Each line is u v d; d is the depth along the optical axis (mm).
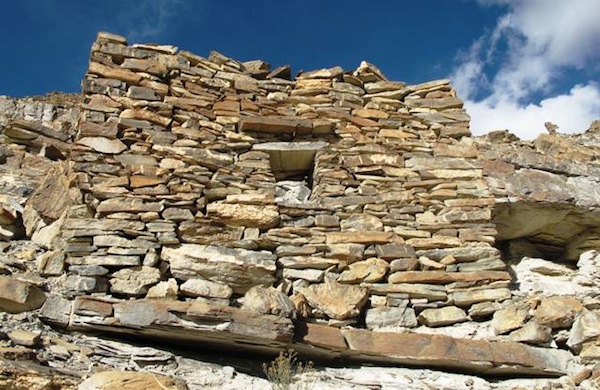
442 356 6141
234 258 6445
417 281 6777
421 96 8547
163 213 6555
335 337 6047
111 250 6191
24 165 8414
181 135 7250
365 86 8484
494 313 6648
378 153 7766
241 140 7523
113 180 6652
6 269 6020
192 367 5730
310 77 8344
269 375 5715
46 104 10109
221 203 6809
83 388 4770
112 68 7449
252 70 8273
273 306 5816
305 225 6953
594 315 6531
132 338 5848
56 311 5703
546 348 6418
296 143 7691
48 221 6941
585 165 8422
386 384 5957
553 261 8266
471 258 7059
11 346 5145
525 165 8141
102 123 6992
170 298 6062
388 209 7316
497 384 6266
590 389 6148
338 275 6695
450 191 7547
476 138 9727
